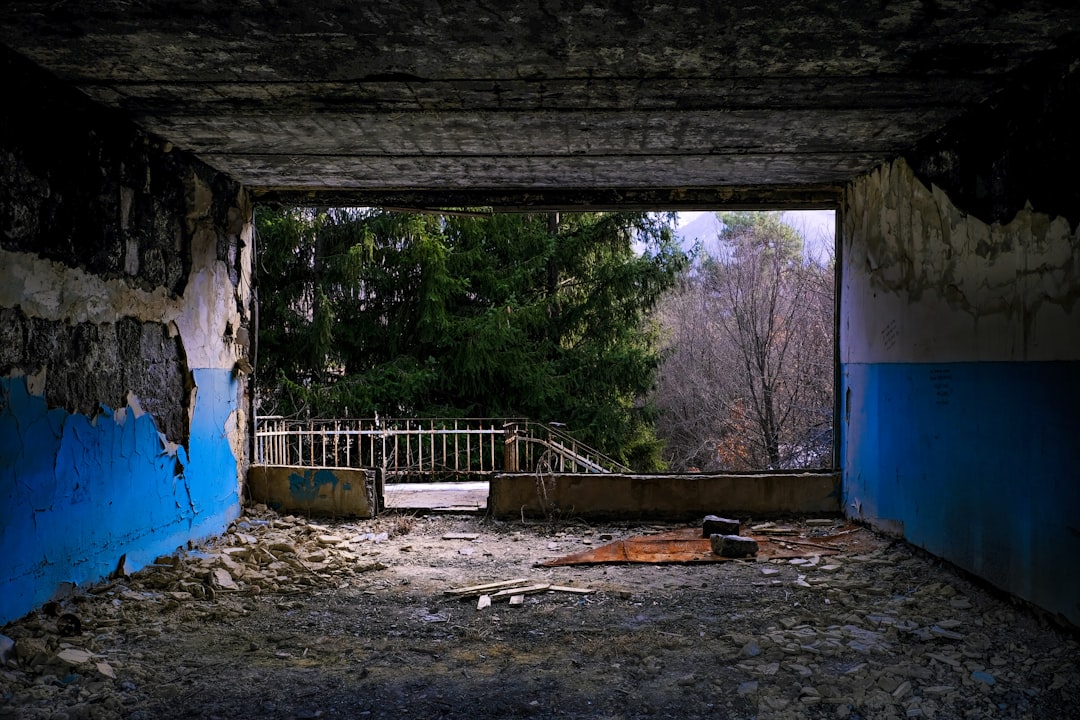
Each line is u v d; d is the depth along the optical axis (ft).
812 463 72.43
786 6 13.41
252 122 20.33
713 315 80.07
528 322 54.70
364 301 57.57
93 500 19.08
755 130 20.94
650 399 65.36
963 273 20.08
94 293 19.24
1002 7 13.35
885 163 24.79
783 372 76.07
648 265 57.88
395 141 22.03
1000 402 18.37
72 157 18.13
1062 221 15.88
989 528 18.90
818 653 15.83
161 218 22.63
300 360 54.13
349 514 29.22
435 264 53.21
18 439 16.30
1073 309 15.55
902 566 22.08
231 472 27.94
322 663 15.67
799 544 25.36
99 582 19.30
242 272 28.50
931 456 21.98
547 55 15.70
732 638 16.76
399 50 15.46
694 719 13.14
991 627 16.96
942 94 18.03
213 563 22.40
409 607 19.42
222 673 15.06
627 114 19.54
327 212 55.77
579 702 13.80
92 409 19.15
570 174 25.91
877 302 25.72
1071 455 15.67
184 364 24.09
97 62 16.17
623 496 28.94
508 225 56.49
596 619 18.40
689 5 13.37
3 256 15.85
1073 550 15.65
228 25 14.25
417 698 13.98
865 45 15.15
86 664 14.85
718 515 28.94
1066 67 15.53
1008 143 17.81
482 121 20.07
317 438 49.44
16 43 15.16
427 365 54.70
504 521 28.99
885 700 13.61
